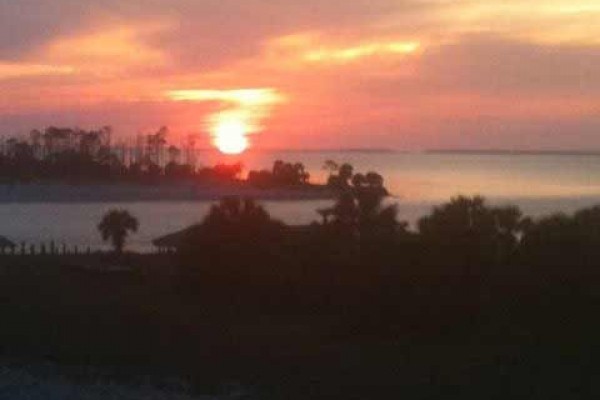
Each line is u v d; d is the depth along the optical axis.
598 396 54.62
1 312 80.50
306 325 76.25
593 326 66.56
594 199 156.38
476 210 81.12
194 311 81.69
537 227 77.06
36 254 127.06
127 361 66.19
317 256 83.75
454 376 59.28
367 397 56.06
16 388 59.22
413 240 78.50
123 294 89.62
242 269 86.62
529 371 59.75
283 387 58.84
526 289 70.62
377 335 72.38
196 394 57.88
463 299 72.12
